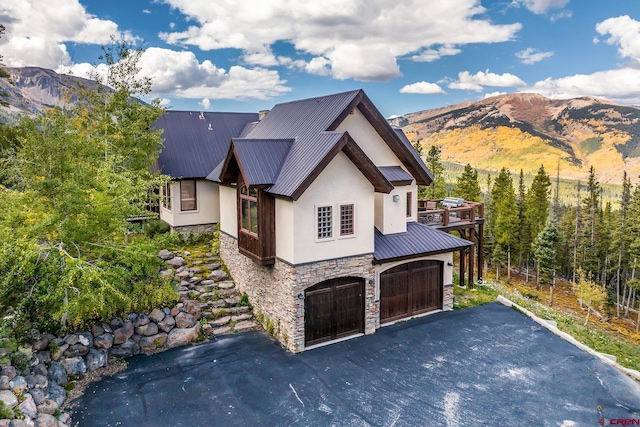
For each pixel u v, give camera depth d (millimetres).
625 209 48312
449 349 15672
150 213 16844
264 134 21203
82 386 12875
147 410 11797
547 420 11578
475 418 11617
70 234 13367
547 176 54344
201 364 14336
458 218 24859
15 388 10383
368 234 16578
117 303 14617
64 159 13422
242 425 11242
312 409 11977
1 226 12508
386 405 12180
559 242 48906
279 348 15539
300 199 14695
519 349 15719
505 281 50594
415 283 18797
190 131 26234
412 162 20312
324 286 15945
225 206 20891
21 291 12852
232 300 18547
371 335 16875
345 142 14945
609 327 35250
